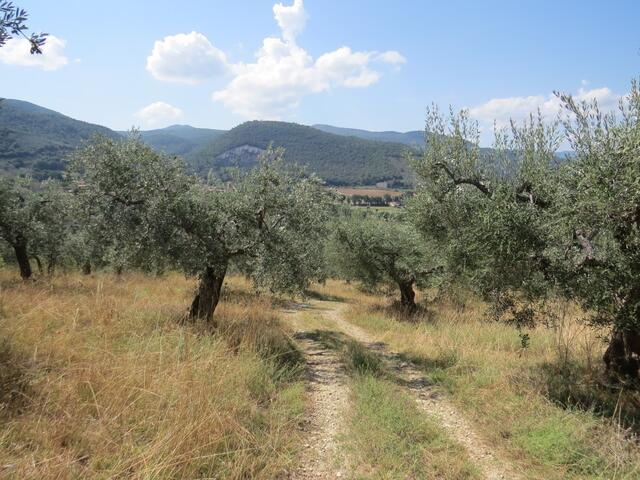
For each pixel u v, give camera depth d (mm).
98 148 10531
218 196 10961
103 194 10336
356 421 6152
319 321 15922
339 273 20219
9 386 5191
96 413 5117
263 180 10781
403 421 6078
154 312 11281
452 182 8766
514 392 7238
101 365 6133
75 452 4289
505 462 5215
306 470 4855
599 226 5898
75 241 21844
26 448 4199
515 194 7383
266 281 11016
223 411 5441
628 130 5734
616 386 6898
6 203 17297
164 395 5422
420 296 23547
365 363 9398
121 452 4344
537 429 5805
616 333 7230
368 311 18219
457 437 5918
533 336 11086
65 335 7496
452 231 8984
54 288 14320
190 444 4535
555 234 6422
